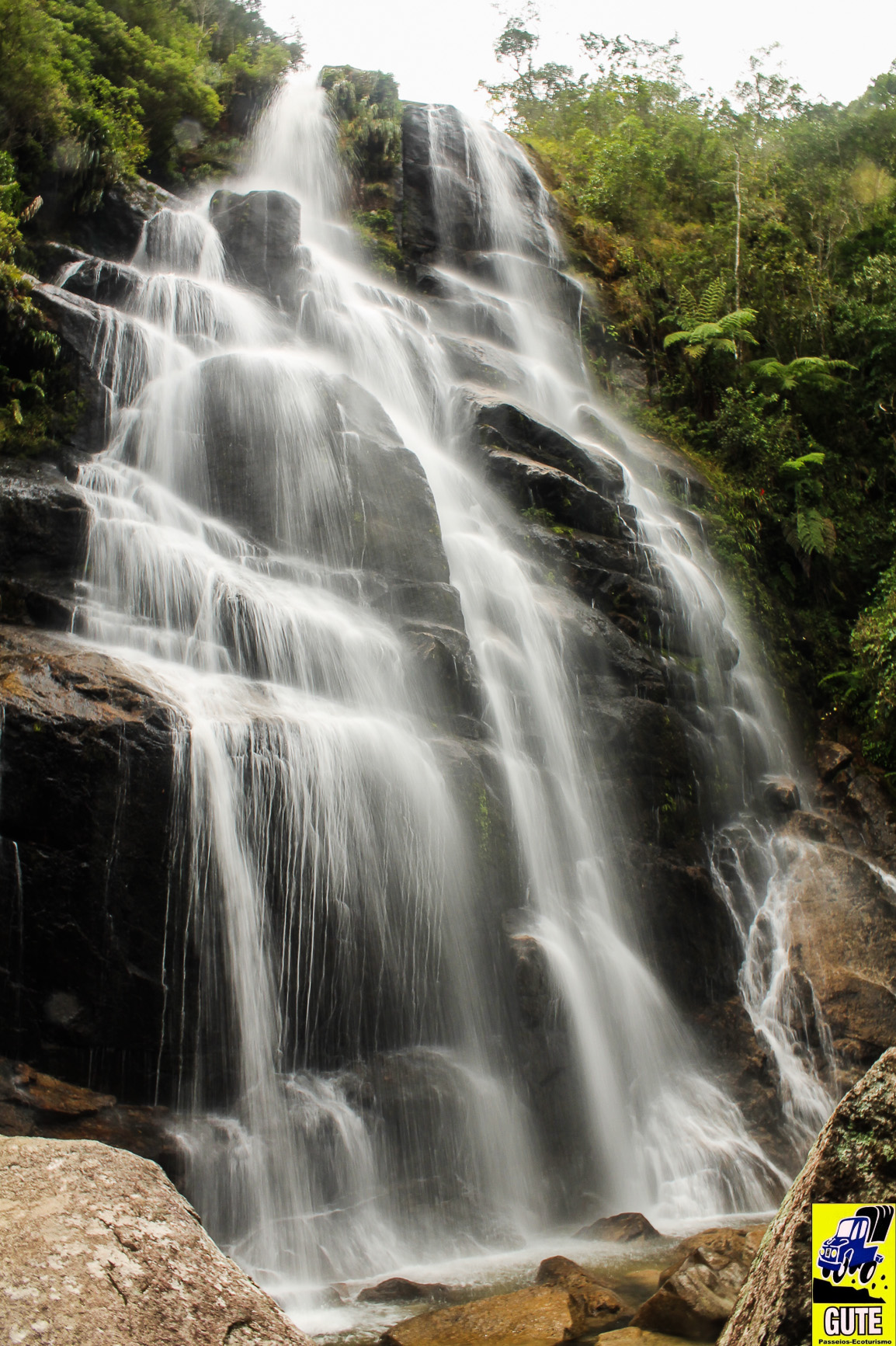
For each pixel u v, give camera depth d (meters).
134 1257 2.28
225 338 15.93
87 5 20.98
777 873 14.74
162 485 13.00
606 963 11.33
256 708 9.70
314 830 9.27
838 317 27.00
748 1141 11.02
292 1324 2.30
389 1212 8.29
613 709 13.83
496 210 24.08
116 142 18.20
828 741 18.94
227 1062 8.30
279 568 12.05
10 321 12.95
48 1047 7.68
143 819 8.29
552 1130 9.84
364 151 23.75
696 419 23.19
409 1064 9.12
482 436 16.39
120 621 10.54
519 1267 7.88
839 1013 12.92
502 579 14.18
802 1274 2.74
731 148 31.56
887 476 25.12
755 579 19.88
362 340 16.89
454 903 10.14
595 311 23.56
